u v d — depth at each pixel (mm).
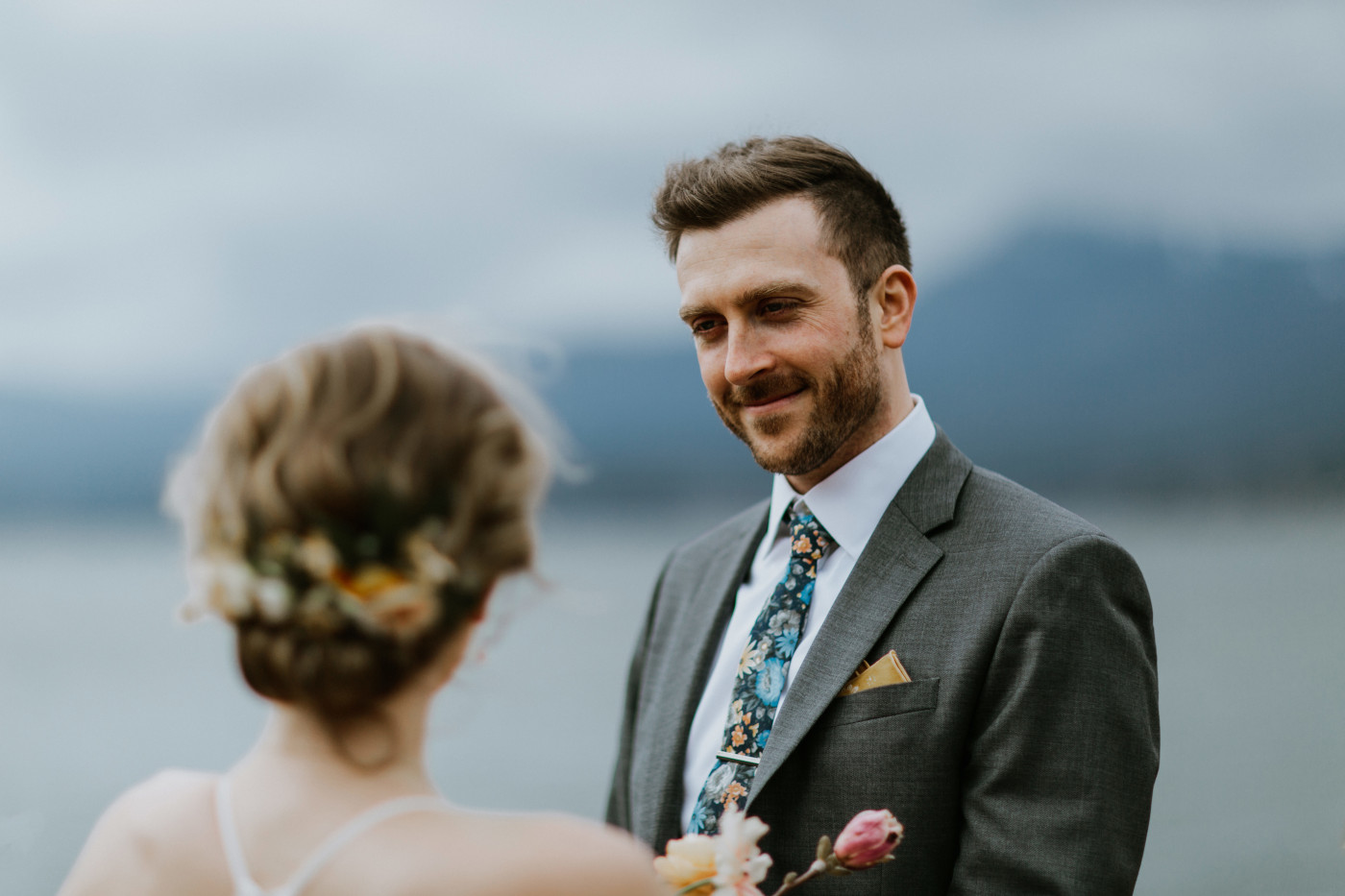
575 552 65875
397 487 913
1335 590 38656
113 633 38656
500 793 17469
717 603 2002
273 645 912
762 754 1693
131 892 946
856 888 1569
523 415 1035
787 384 1739
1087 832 1470
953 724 1585
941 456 1849
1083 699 1535
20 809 14945
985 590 1639
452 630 951
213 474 967
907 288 1846
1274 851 12469
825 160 1775
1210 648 27562
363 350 987
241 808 950
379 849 897
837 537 1817
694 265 1778
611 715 23703
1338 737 18188
